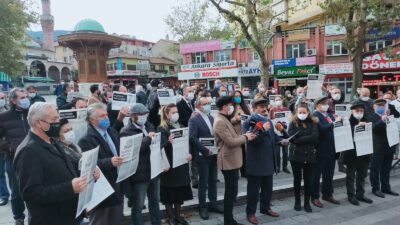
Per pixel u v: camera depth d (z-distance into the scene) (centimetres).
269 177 592
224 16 1477
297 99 934
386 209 639
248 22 1509
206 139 584
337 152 673
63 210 329
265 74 1545
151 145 487
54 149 328
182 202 554
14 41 2614
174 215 563
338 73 2998
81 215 361
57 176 318
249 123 575
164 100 823
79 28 1805
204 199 593
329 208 646
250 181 572
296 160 611
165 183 543
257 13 1502
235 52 3781
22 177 304
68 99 871
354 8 1290
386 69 2711
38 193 300
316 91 913
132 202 491
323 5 1409
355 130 652
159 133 507
